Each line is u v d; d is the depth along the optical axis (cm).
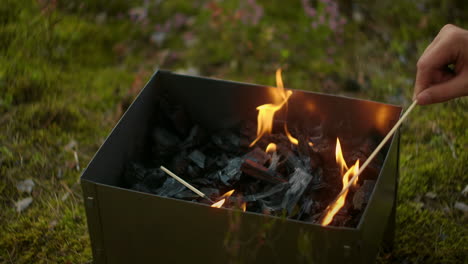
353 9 252
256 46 235
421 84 174
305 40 237
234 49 235
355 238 162
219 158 187
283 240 164
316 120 185
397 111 179
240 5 241
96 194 168
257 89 185
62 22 237
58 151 208
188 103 189
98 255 174
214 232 166
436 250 189
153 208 167
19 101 217
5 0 235
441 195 200
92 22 241
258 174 177
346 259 163
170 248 170
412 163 206
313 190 177
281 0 251
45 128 212
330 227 162
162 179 180
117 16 244
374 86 225
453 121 215
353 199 172
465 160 205
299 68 231
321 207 176
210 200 174
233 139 188
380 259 189
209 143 189
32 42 228
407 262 188
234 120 189
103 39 237
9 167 204
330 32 237
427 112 218
